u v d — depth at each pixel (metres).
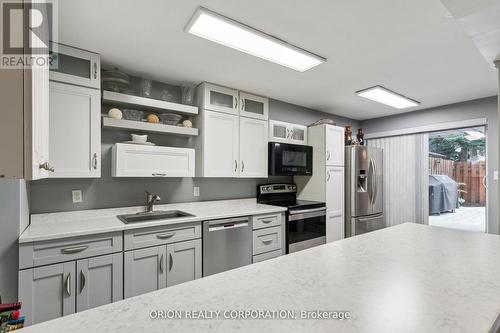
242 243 2.60
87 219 2.23
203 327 0.61
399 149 4.30
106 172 2.46
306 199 3.79
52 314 1.66
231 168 2.99
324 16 1.70
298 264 1.05
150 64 2.41
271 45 2.05
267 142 3.36
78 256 1.75
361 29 1.85
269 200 3.56
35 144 0.89
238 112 3.08
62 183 2.24
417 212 4.03
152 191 2.71
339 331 0.59
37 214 2.10
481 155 4.37
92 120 2.12
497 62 2.00
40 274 1.62
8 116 0.81
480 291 0.81
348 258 1.12
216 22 1.74
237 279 0.89
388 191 4.40
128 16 1.68
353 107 3.98
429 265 1.04
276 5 1.59
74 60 2.08
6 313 0.93
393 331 0.60
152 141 2.73
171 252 2.16
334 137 3.72
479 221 4.36
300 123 3.92
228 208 2.96
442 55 2.25
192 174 2.68
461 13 1.40
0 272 1.56
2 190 1.58
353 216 3.74
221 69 2.53
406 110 4.12
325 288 0.82
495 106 3.30
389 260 1.10
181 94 2.94
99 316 0.65
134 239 1.99
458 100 3.54
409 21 1.75
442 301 0.74
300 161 3.54
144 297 0.76
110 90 2.38
